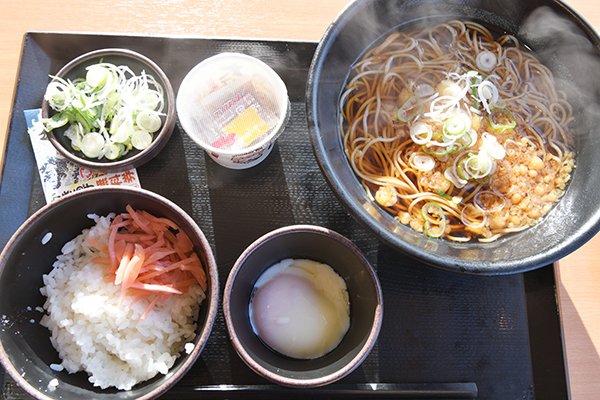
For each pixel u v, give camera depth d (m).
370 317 0.33
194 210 0.38
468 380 0.36
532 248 0.33
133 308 0.34
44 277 0.35
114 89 0.39
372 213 0.35
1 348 0.31
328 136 0.34
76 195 0.33
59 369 0.34
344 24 0.33
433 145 0.36
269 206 0.38
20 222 0.38
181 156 0.39
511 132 0.37
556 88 0.38
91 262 0.36
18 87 0.40
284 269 0.37
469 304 0.37
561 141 0.37
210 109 0.38
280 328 0.36
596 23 0.42
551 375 0.37
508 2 0.36
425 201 0.36
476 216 0.36
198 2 0.43
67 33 0.40
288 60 0.41
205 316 0.33
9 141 0.39
